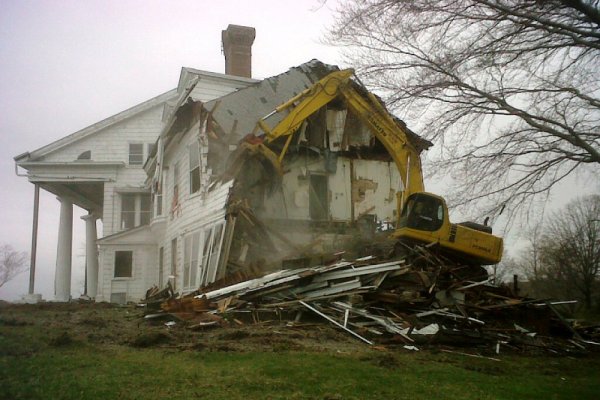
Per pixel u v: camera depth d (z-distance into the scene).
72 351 7.73
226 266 14.84
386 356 8.02
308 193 18.55
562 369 8.74
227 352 7.80
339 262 12.06
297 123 16.62
